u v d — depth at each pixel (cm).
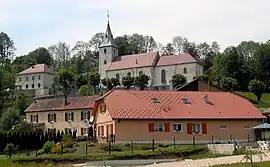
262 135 6500
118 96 6450
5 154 5994
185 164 3531
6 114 8794
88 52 19200
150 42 19525
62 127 9050
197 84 8700
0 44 18200
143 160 4606
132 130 5897
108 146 5316
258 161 3139
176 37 19762
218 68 15725
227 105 6756
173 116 6138
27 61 19625
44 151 5619
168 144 5675
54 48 19888
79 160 4625
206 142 6200
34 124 9119
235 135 6400
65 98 9369
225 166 2920
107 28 16300
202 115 6316
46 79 16500
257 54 15638
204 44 19888
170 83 13925
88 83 14088
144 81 13512
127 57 15612
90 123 7300
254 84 12588
